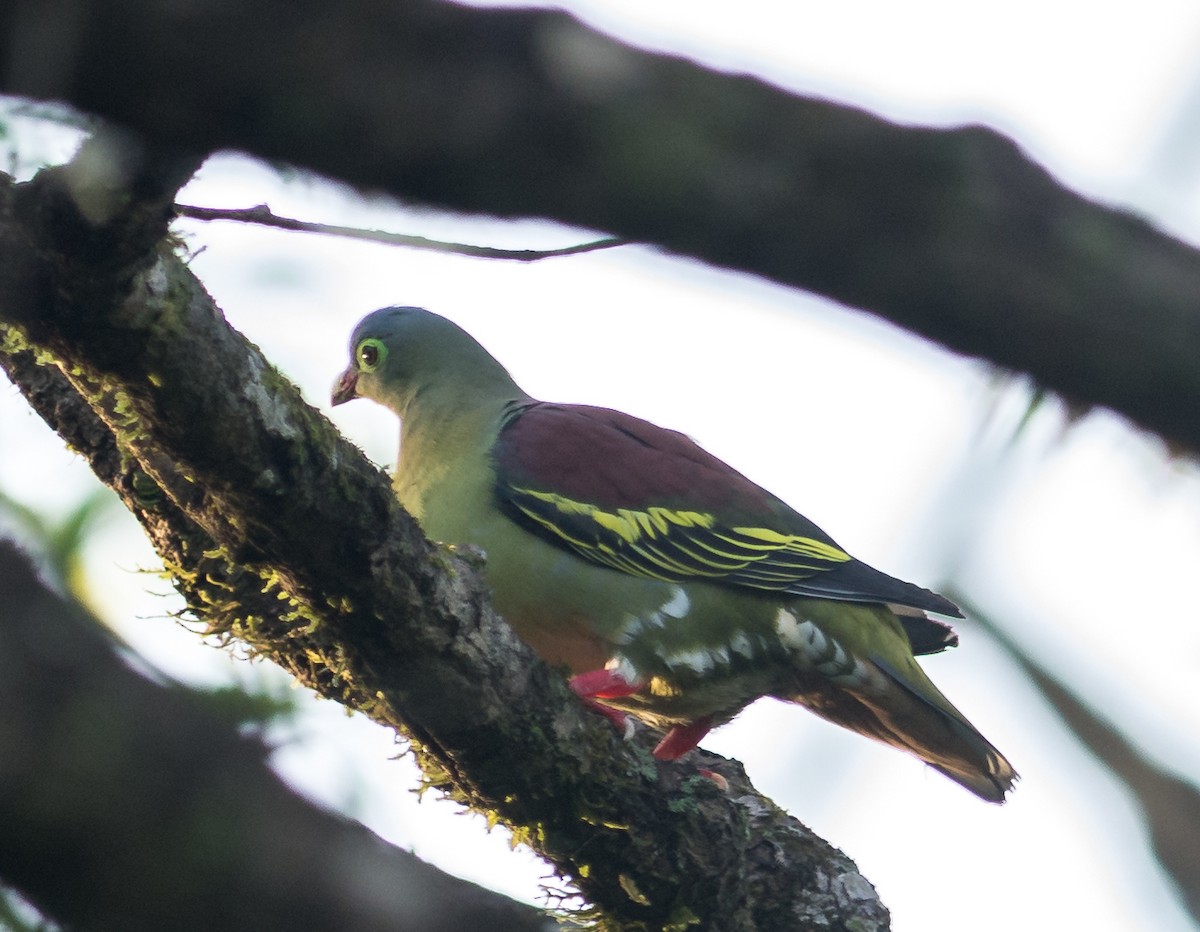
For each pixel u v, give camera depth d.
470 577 8.52
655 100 3.71
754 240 3.82
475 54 3.67
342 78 3.62
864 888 10.65
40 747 6.76
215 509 7.86
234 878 7.31
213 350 6.95
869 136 3.74
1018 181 3.80
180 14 3.49
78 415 9.34
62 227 6.16
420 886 8.47
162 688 7.41
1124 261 3.77
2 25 3.48
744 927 10.14
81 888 6.96
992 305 3.80
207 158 4.81
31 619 7.01
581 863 9.59
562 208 3.83
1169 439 3.91
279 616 9.43
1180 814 10.33
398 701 8.62
